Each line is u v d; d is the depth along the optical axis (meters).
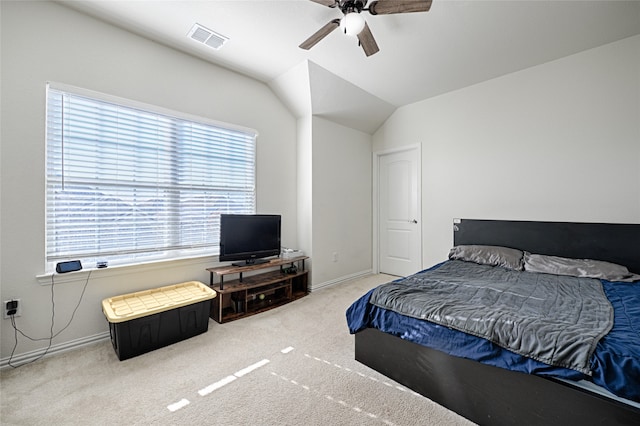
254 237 3.04
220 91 2.95
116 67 2.28
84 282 2.12
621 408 1.00
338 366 1.86
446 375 1.47
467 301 1.65
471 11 2.08
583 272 2.28
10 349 1.84
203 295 2.37
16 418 1.38
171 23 2.25
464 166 3.43
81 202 2.16
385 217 4.38
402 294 1.78
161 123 2.56
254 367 1.84
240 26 2.29
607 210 2.53
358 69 2.98
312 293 3.45
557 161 2.79
